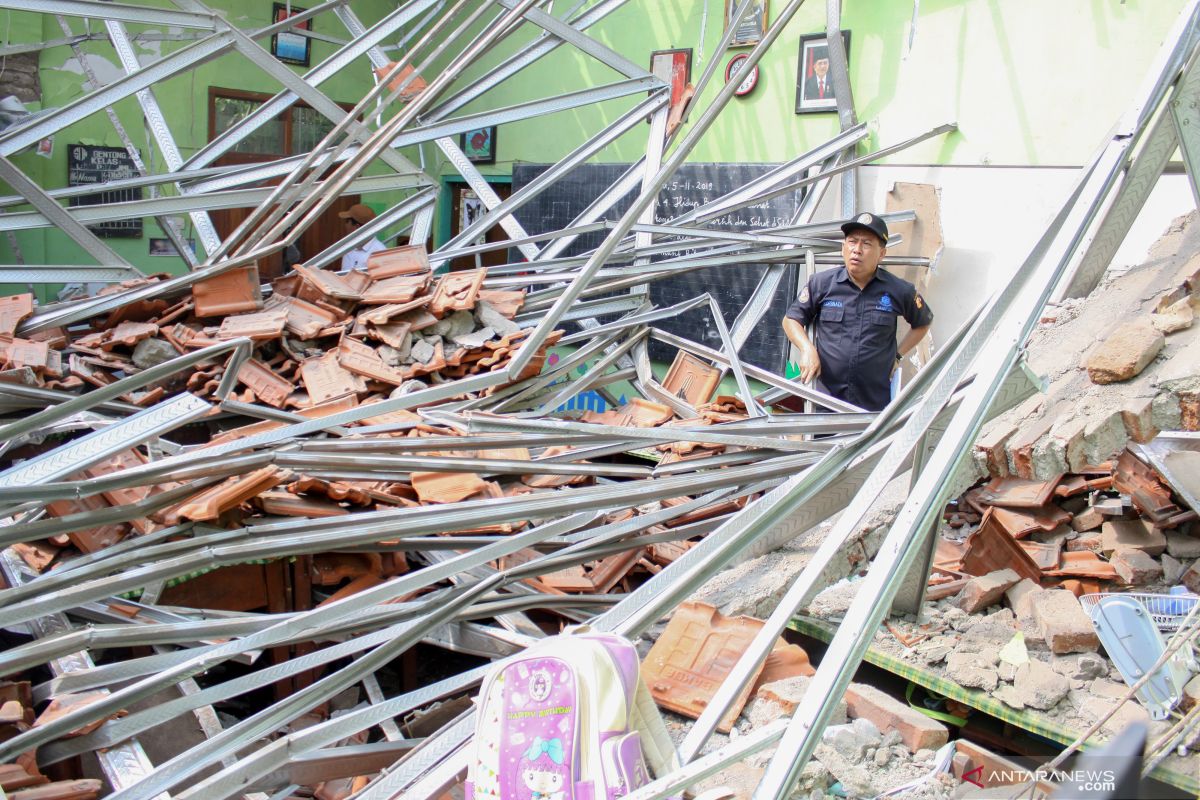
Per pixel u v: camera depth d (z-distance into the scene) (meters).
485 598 4.05
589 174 10.87
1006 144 7.09
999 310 3.17
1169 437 4.53
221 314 6.16
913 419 3.08
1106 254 4.54
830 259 7.82
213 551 3.56
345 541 3.74
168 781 2.90
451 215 13.19
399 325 6.12
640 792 2.08
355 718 3.15
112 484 3.48
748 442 4.67
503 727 2.16
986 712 3.45
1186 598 3.62
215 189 7.22
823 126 8.41
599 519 4.68
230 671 4.60
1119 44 6.45
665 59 9.84
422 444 4.31
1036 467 3.45
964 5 7.34
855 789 2.96
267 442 4.02
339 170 6.09
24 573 3.89
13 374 5.25
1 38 10.85
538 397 6.38
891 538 2.68
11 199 6.95
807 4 8.48
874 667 4.02
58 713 3.13
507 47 11.82
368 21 13.38
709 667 3.51
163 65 6.50
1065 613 3.74
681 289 9.55
